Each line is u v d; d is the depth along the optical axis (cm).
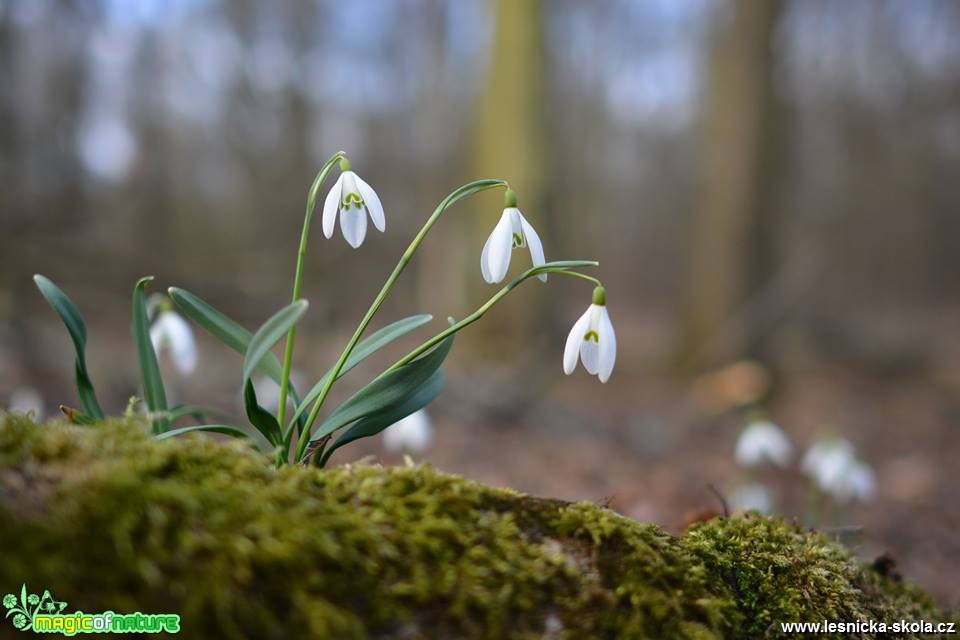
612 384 991
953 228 2100
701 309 1002
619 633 130
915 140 2077
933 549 448
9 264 876
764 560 160
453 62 1803
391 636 118
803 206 2041
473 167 991
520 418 732
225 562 112
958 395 1119
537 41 962
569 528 141
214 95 1661
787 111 1012
